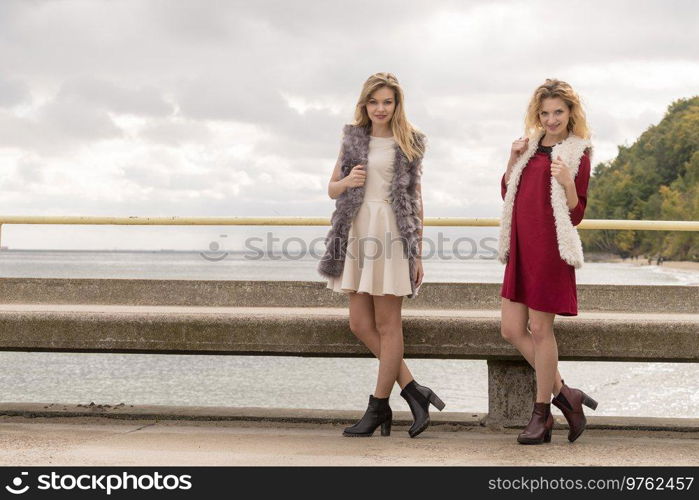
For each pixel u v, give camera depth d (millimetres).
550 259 6211
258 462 5637
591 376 20500
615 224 8477
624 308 8930
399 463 5625
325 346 7090
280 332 7129
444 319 6973
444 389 18094
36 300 9562
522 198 6387
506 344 6926
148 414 7594
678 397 17000
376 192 6621
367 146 6648
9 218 9250
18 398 17250
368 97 6578
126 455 5820
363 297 6719
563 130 6434
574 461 5785
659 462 5809
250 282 9234
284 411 7742
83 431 6898
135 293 9445
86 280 9508
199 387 19141
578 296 9000
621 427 7102
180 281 9367
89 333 7309
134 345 7262
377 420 6715
